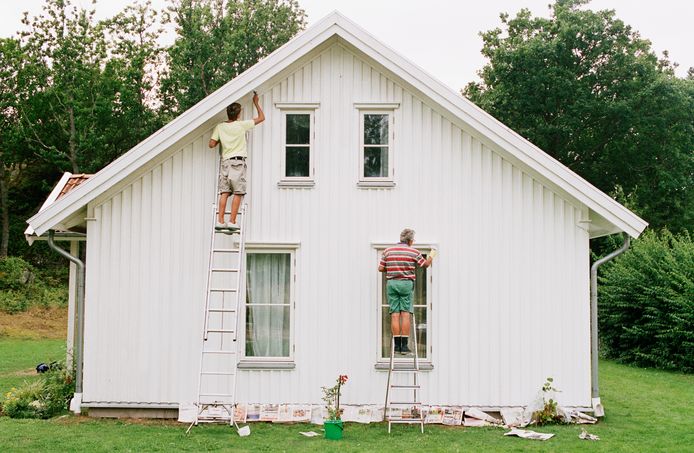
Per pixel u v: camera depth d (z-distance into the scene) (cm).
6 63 4356
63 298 3644
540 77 3897
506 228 1254
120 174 1207
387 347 1256
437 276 1253
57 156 4166
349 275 1257
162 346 1239
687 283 1869
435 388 1238
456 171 1262
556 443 1063
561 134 3912
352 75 1280
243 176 1219
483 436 1116
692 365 1859
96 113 4269
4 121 4341
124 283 1245
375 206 1266
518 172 1258
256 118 1244
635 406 1380
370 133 1284
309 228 1263
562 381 1238
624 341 2069
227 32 4528
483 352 1242
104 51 4416
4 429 1133
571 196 1251
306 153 1280
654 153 4031
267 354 1257
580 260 1247
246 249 1261
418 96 1273
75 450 996
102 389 1237
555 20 4091
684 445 1052
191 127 1215
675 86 3881
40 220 1197
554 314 1245
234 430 1149
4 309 3297
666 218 4116
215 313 1246
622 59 3878
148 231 1251
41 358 2183
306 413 1221
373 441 1077
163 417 1238
